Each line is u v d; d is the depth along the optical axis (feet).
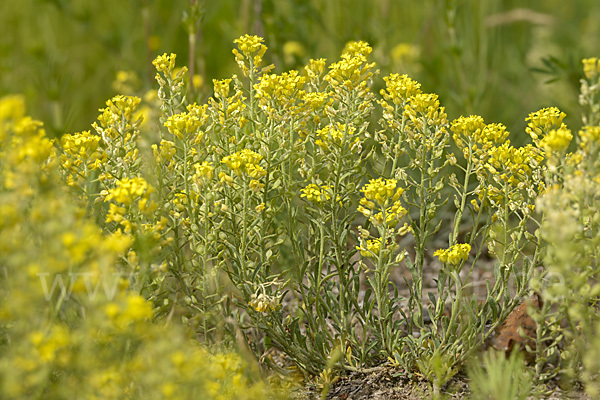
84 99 16.53
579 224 6.61
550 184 6.98
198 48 13.41
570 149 12.45
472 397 6.95
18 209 5.95
